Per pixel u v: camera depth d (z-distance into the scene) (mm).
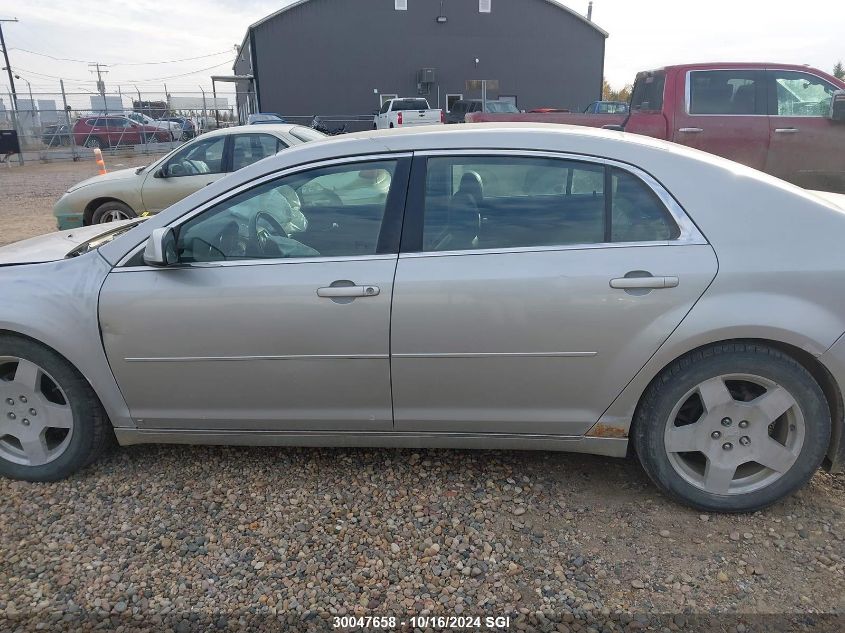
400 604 2365
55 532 2797
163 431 3092
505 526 2783
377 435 2988
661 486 2830
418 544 2680
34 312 2906
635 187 2703
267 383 2896
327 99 33250
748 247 2590
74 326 2906
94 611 2348
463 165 2820
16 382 3051
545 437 2885
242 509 2934
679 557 2568
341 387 2871
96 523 2854
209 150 8078
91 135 27938
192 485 3131
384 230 2812
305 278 2777
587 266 2643
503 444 2932
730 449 2740
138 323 2871
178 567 2570
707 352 2643
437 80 33938
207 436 3088
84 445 3098
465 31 33438
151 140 28922
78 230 3930
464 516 2854
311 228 2881
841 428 2654
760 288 2553
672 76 7734
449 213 2799
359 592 2426
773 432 2832
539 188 2773
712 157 2834
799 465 2695
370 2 32250
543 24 34000
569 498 2977
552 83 35000
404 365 2795
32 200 14461
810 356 2607
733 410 2693
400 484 3105
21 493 3092
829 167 7719
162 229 2787
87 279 2932
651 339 2619
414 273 2727
